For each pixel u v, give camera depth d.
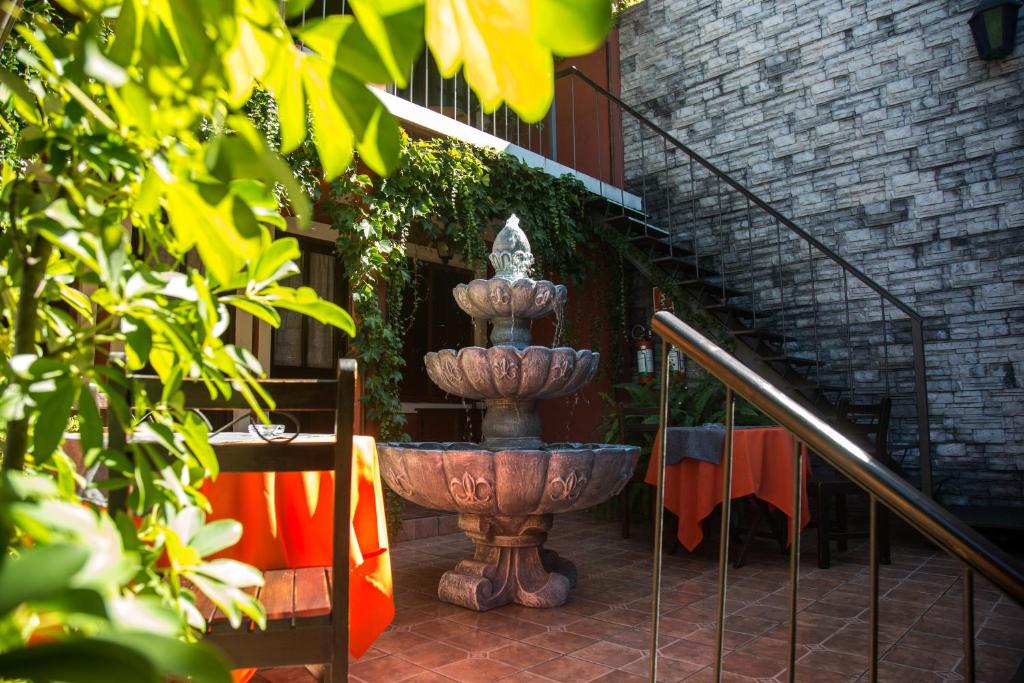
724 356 1.46
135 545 0.58
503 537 3.28
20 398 0.55
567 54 0.37
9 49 2.16
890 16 6.35
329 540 1.83
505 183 6.08
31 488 0.36
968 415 5.63
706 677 2.33
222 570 0.64
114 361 0.78
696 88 7.57
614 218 6.77
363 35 0.39
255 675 2.29
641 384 6.98
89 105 0.50
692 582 3.70
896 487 1.16
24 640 0.38
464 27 0.38
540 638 2.72
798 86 6.86
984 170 5.75
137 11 0.41
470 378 3.39
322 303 0.74
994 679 2.33
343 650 1.30
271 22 0.39
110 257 0.51
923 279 5.97
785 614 3.09
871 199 6.32
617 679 2.30
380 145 0.41
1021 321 5.48
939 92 6.03
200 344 0.66
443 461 2.94
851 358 6.22
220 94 0.44
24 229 0.62
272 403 0.75
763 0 7.15
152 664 0.26
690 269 6.90
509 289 3.57
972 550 1.06
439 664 2.44
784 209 6.86
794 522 1.33
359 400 5.02
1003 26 5.59
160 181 0.45
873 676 1.21
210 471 0.77
